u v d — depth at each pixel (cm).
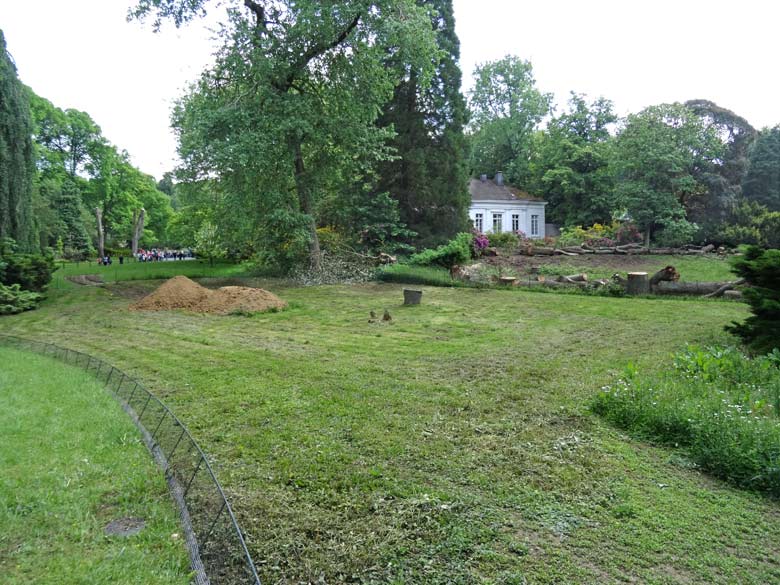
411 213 2523
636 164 2712
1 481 415
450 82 2511
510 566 314
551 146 3991
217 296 1507
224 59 1839
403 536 345
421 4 2442
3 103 1791
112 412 605
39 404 634
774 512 379
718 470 434
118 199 5209
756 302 825
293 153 1950
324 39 1845
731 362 688
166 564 314
